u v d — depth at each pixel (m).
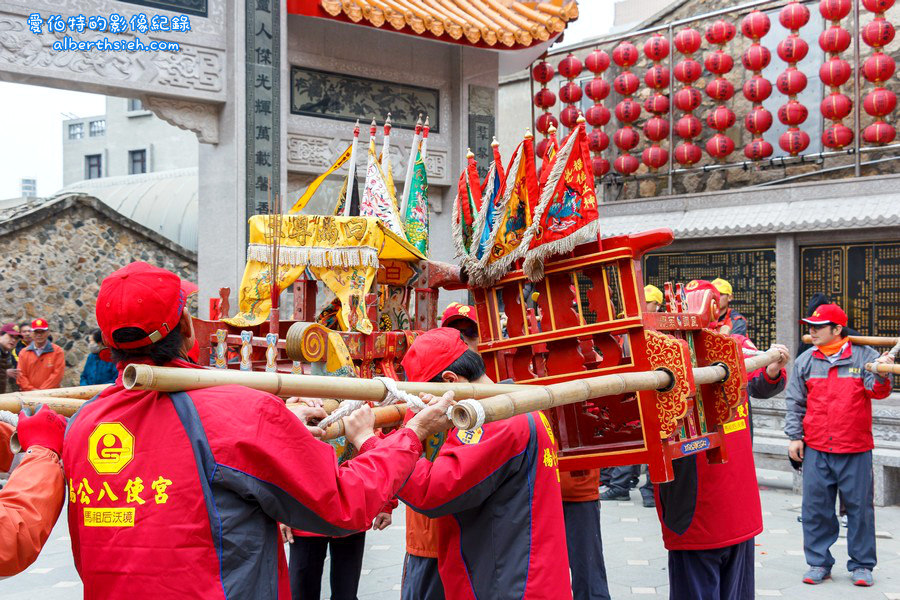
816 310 5.57
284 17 8.77
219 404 1.89
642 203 10.47
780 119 9.59
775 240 9.49
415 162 5.15
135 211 20.78
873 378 5.27
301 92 9.30
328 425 2.26
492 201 3.41
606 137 10.84
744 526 3.72
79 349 12.23
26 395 2.62
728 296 6.73
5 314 11.61
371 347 4.21
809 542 5.41
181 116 8.40
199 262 8.78
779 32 10.48
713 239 9.92
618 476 7.78
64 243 12.15
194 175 22.67
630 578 5.34
